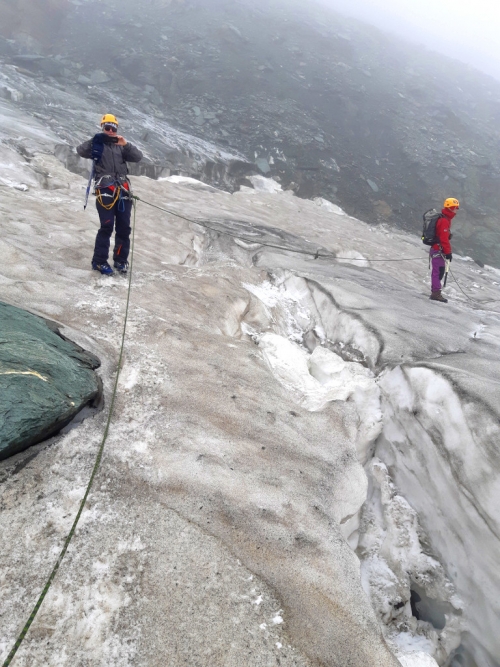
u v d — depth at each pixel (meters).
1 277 4.06
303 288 6.36
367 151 24.80
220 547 2.30
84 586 2.03
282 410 3.52
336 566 2.41
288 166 21.23
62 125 14.45
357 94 28.62
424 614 3.75
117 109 20.34
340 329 5.40
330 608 2.19
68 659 1.79
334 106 27.17
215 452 2.88
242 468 2.83
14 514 2.22
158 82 25.17
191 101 24.33
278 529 2.50
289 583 2.23
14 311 3.18
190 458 2.78
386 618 3.38
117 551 2.19
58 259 4.87
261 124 23.36
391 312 5.66
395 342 4.86
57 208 6.71
